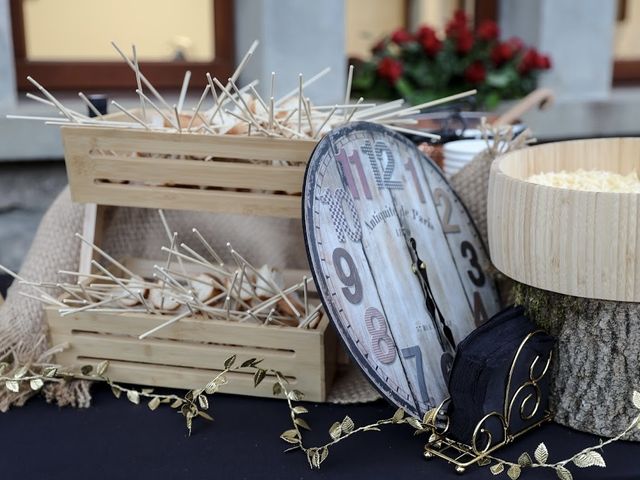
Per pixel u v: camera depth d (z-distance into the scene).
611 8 2.55
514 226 0.84
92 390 0.98
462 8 2.88
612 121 2.54
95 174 0.99
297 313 0.95
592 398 0.85
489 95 2.38
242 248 1.15
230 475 0.79
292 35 2.17
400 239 0.93
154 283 1.01
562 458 0.82
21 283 1.05
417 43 2.44
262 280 0.98
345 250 0.85
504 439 0.83
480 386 0.81
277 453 0.84
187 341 0.96
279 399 0.95
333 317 0.81
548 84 2.54
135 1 2.27
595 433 0.86
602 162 1.04
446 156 1.18
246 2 2.24
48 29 2.22
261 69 2.18
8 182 2.03
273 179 0.94
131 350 0.97
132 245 1.15
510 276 0.88
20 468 0.81
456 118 1.30
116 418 0.92
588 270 0.79
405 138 1.02
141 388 0.99
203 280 0.99
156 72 2.33
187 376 0.96
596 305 0.83
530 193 0.81
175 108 0.94
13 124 1.92
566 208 0.79
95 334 0.98
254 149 0.93
